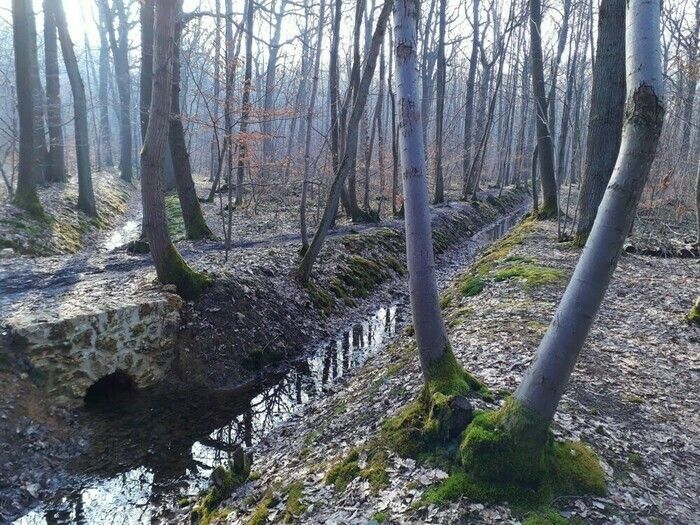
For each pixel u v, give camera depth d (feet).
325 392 27.02
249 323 31.65
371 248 51.83
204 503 17.60
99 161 107.65
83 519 17.60
